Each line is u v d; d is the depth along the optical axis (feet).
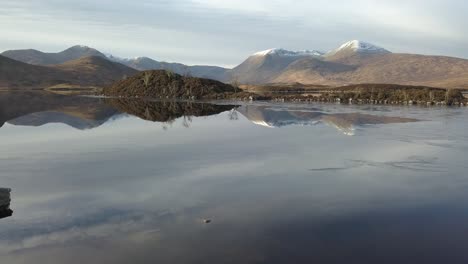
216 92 589.32
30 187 94.32
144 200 84.23
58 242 62.80
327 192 91.09
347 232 67.77
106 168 114.83
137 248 60.49
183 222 71.36
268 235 65.98
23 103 393.09
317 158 131.23
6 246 61.46
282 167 117.50
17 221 71.87
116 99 506.48
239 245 61.77
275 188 94.27
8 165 118.52
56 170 112.06
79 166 117.29
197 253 58.95
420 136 184.44
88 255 58.39
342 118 277.64
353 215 76.13
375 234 67.21
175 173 108.88
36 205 80.84
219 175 106.93
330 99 535.19
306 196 88.02
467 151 144.56
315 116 292.61
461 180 103.65
